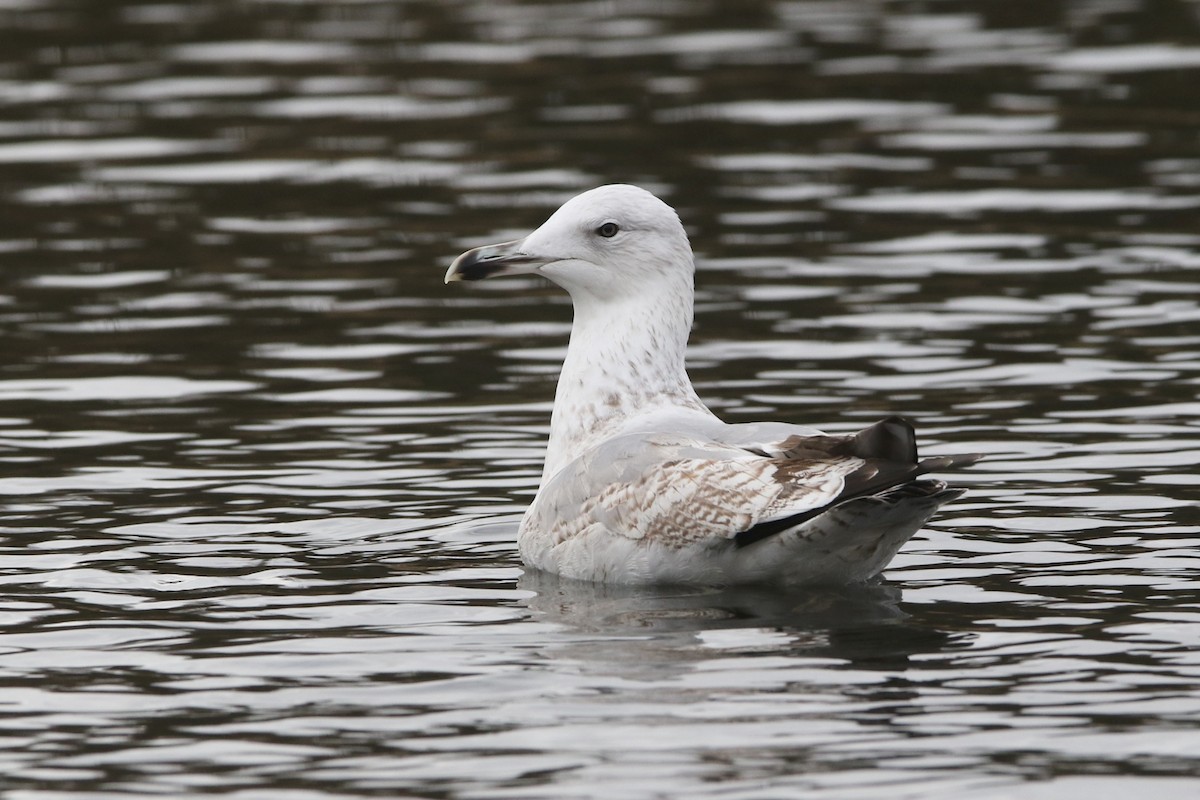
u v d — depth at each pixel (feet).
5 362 54.24
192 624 32.01
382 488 41.93
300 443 45.88
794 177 75.82
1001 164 77.20
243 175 77.92
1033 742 25.64
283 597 33.65
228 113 88.07
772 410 48.08
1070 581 33.76
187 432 46.98
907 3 111.55
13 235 69.72
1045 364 51.78
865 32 103.40
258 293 62.13
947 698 27.45
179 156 80.89
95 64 98.32
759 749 25.49
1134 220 68.54
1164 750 25.32
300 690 28.43
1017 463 42.65
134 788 24.67
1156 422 45.75
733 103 87.92
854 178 75.61
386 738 26.27
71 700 28.14
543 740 25.99
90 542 37.55
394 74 94.99
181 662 29.89
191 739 26.40
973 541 36.78
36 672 29.50
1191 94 87.76
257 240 68.80
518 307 61.72
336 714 27.30
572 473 35.12
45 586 34.45
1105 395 48.47
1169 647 29.66
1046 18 105.81
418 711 27.35
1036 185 73.92
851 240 67.15
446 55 99.19
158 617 32.48
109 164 79.87
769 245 66.54
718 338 55.72
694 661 29.40
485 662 29.58
